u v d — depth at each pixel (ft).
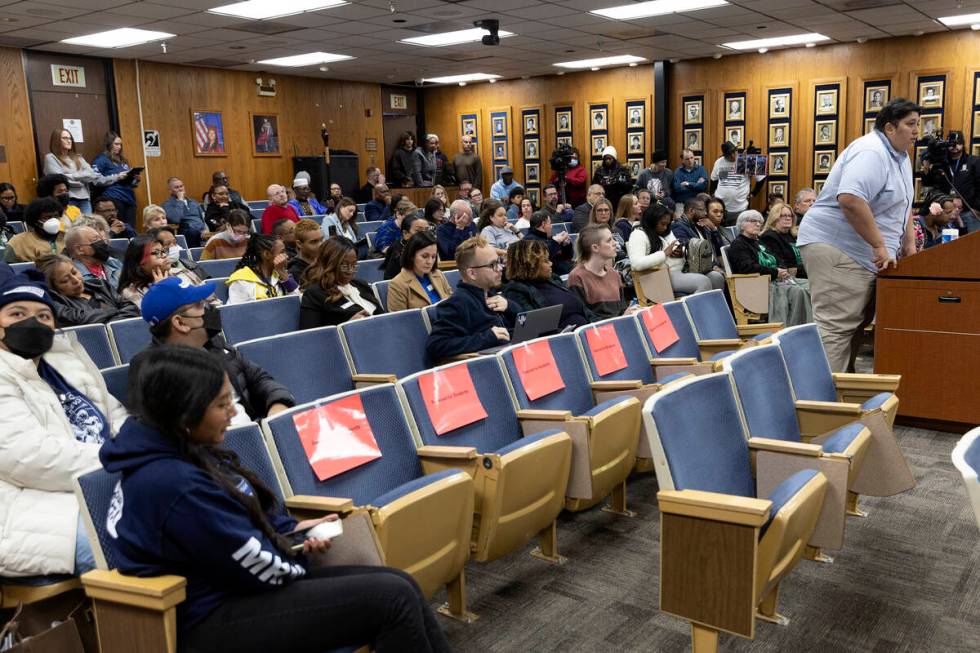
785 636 7.53
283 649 5.29
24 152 31.81
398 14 27.50
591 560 9.21
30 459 6.48
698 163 36.22
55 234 18.83
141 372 5.27
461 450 7.64
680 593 6.39
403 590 5.44
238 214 21.06
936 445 12.64
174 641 5.19
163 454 5.24
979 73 33.32
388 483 7.53
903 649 7.28
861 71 35.91
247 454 6.54
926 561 8.98
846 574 8.73
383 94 47.14
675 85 40.65
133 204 32.04
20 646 5.79
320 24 28.71
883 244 12.84
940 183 26.14
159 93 36.11
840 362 13.88
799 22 31.09
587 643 7.50
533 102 45.42
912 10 29.17
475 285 12.21
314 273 13.23
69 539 6.32
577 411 10.14
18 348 6.97
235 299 14.25
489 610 8.15
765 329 14.66
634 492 11.30
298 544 5.82
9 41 29.89
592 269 14.89
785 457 7.66
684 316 13.01
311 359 10.59
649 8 28.14
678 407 7.01
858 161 12.80
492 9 27.27
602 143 43.47
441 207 25.34
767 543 6.15
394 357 11.59
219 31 29.22
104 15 25.85
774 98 38.17
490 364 9.18
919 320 12.93
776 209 22.06
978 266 12.32
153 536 5.15
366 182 46.19
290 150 42.04
